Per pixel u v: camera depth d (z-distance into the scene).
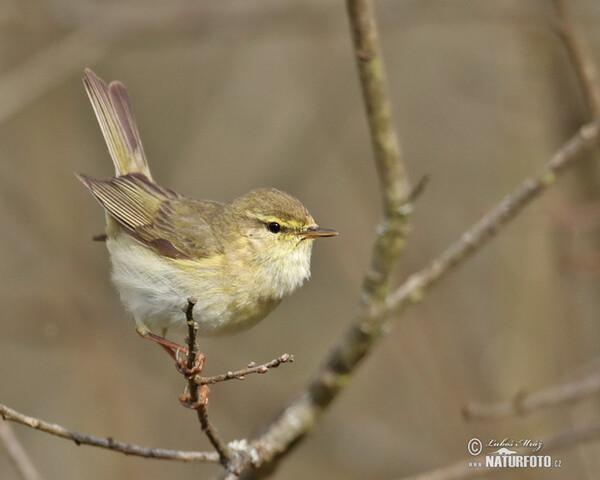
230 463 7.10
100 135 14.63
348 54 14.96
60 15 13.54
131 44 13.55
